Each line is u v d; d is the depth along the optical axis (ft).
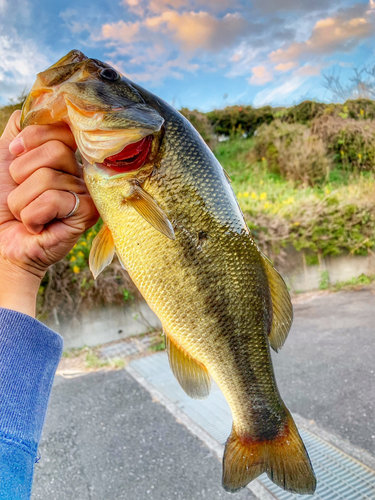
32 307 0.90
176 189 1.08
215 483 2.43
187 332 1.14
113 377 3.95
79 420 3.21
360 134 8.70
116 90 1.03
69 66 1.01
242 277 1.17
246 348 1.20
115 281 4.83
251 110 10.25
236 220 1.16
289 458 1.21
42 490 2.47
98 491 2.44
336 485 2.30
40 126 0.90
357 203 6.73
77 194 0.91
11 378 0.71
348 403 3.14
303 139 8.69
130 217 1.07
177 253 1.09
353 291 6.27
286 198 7.57
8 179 0.95
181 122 1.12
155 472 2.56
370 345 4.16
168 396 3.50
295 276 6.38
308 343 4.39
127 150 1.03
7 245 0.90
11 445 0.64
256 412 1.23
